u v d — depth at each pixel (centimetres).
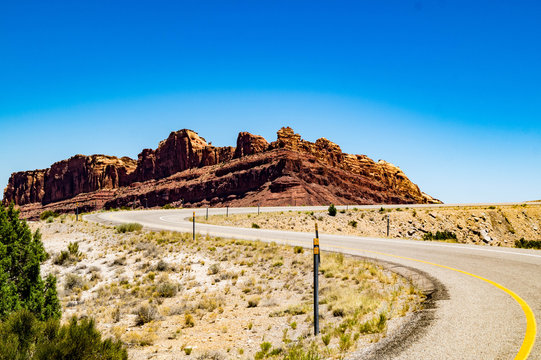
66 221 3603
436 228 4516
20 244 997
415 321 669
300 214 4800
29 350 591
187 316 1049
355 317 786
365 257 1616
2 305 784
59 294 1465
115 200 17100
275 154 13588
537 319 617
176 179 16625
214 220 4481
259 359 669
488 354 488
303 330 826
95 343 598
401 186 18950
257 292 1357
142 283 1595
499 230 4662
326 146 16562
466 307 725
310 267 1570
